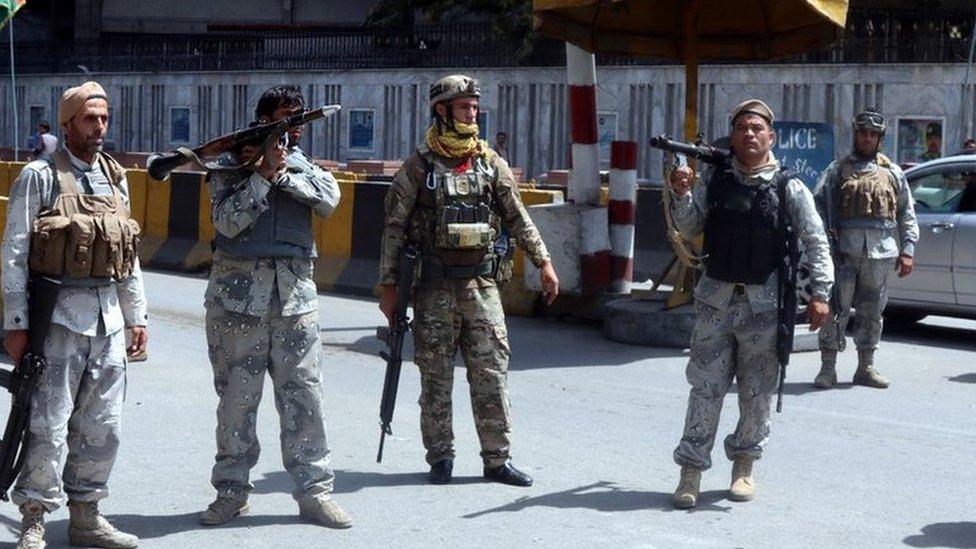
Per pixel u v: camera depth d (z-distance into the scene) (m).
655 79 32.78
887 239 11.32
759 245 7.43
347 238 17.42
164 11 56.00
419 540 7.05
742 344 7.61
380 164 31.73
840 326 11.40
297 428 7.18
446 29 37.62
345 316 15.30
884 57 29.61
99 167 6.56
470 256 7.93
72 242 6.34
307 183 7.00
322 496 7.23
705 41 14.45
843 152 29.92
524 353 12.97
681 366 12.37
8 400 10.27
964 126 28.44
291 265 7.05
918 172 14.43
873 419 10.26
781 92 30.83
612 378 11.76
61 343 6.43
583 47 13.98
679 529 7.30
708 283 7.58
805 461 8.88
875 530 7.38
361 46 39.78
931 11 29.69
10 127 49.62
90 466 6.67
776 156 13.77
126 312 6.70
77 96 6.42
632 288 15.69
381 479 8.23
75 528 6.78
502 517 7.47
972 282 13.82
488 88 36.16
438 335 7.98
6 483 6.44
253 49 42.69
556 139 34.97
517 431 9.61
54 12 59.19
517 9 35.78
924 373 12.30
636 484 8.21
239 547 6.88
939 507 7.87
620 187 14.60
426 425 8.14
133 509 7.52
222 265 7.04
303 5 55.72
